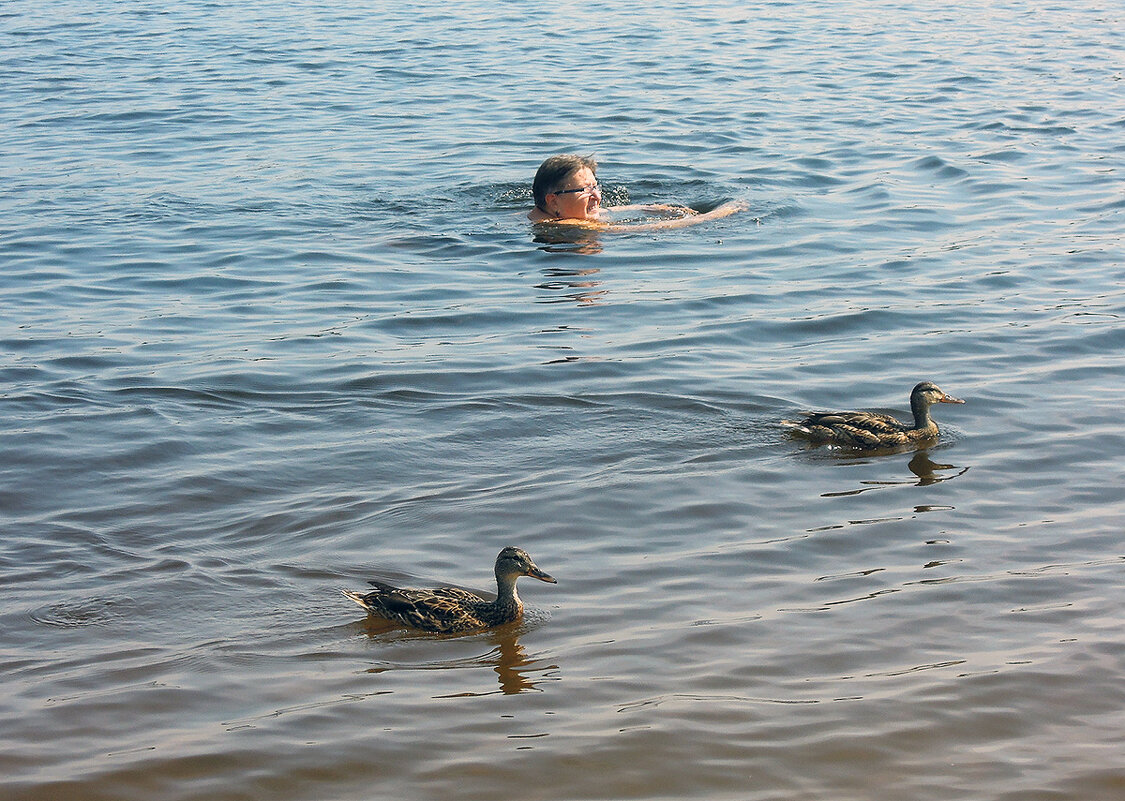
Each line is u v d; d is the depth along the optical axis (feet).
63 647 28.58
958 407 41.27
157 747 25.07
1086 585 30.50
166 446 38.93
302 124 82.23
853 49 105.60
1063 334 47.21
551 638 29.04
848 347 46.62
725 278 54.70
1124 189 65.67
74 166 72.84
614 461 37.83
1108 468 36.70
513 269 56.39
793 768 24.29
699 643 28.53
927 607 29.76
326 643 28.89
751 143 76.48
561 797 23.59
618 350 46.50
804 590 30.71
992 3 129.59
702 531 33.73
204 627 29.50
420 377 44.06
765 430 39.75
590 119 82.69
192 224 62.34
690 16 123.44
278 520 34.47
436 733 25.49
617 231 61.57
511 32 115.65
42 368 45.06
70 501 35.53
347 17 126.31
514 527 34.09
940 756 24.59
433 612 29.22
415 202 65.82
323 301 52.31
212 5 135.64
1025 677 26.94
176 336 48.37
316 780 24.14
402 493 35.96
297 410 41.63
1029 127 78.69
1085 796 23.43
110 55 107.24
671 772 24.20
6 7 134.41
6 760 24.62
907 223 61.57
